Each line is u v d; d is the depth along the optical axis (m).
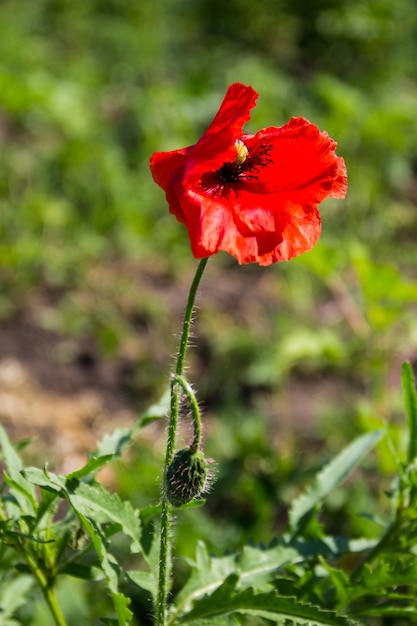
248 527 5.64
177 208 3.12
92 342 7.99
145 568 5.33
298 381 7.65
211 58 12.45
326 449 6.83
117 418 7.21
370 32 12.54
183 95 10.56
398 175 10.13
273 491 5.67
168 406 3.77
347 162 9.89
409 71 12.44
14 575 4.32
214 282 8.90
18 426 6.95
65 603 4.64
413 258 9.20
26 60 11.95
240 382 7.56
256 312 8.45
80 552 3.63
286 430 7.08
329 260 6.54
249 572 3.76
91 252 8.98
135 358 7.85
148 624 4.91
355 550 3.95
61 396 7.38
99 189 9.60
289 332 8.00
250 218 3.03
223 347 7.81
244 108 2.98
